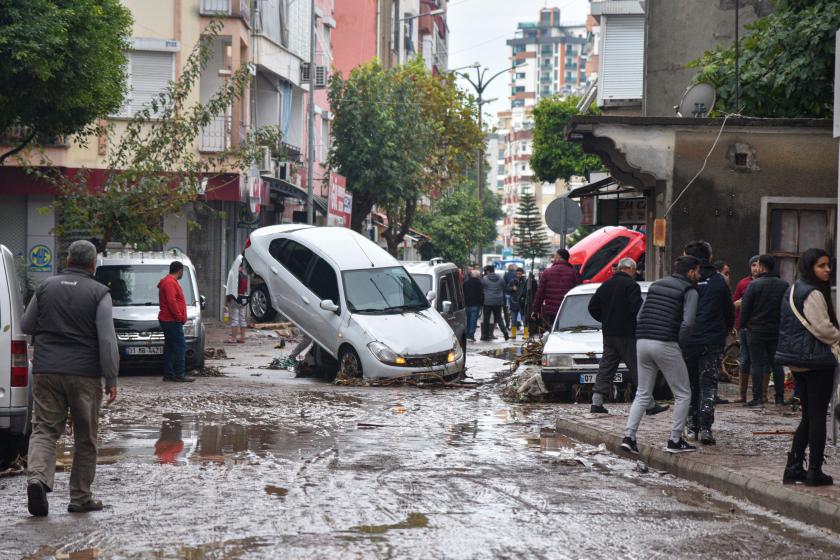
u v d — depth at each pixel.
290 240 21.81
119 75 28.12
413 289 21.66
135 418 14.73
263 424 14.28
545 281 22.69
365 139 49.84
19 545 7.57
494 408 16.69
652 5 27.16
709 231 19.67
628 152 19.70
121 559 7.18
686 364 12.19
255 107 41.72
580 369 17.39
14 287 10.65
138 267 22.62
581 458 11.81
